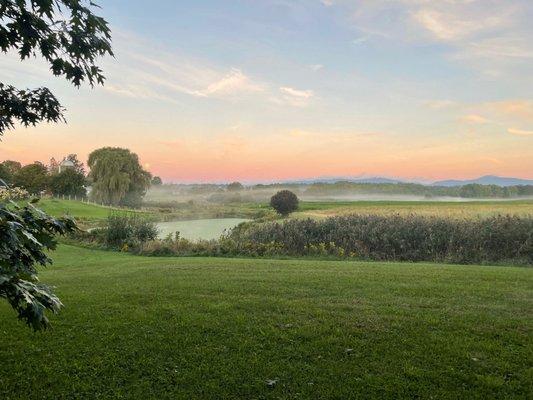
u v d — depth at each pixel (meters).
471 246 15.34
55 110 4.66
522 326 6.28
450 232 16.06
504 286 8.81
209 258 15.02
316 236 18.03
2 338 6.03
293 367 5.20
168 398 4.64
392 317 6.68
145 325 6.48
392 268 11.32
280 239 17.81
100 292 8.49
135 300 7.79
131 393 4.72
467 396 4.58
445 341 5.77
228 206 67.31
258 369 5.17
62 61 4.59
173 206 71.06
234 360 5.38
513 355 5.39
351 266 11.83
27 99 4.58
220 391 4.76
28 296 3.31
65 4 4.30
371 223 18.03
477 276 9.89
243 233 19.59
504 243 15.18
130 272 11.29
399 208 43.12
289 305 7.36
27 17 4.16
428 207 42.50
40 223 3.65
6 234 3.18
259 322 6.56
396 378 4.93
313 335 6.03
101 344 5.82
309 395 4.67
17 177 69.19
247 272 10.72
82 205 55.56
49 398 4.63
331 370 5.11
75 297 8.03
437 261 14.90
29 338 6.02
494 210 32.25
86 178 79.50
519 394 4.61
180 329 6.32
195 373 5.09
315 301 7.64
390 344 5.73
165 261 13.70
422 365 5.20
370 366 5.19
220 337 6.04
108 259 15.98
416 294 8.13
